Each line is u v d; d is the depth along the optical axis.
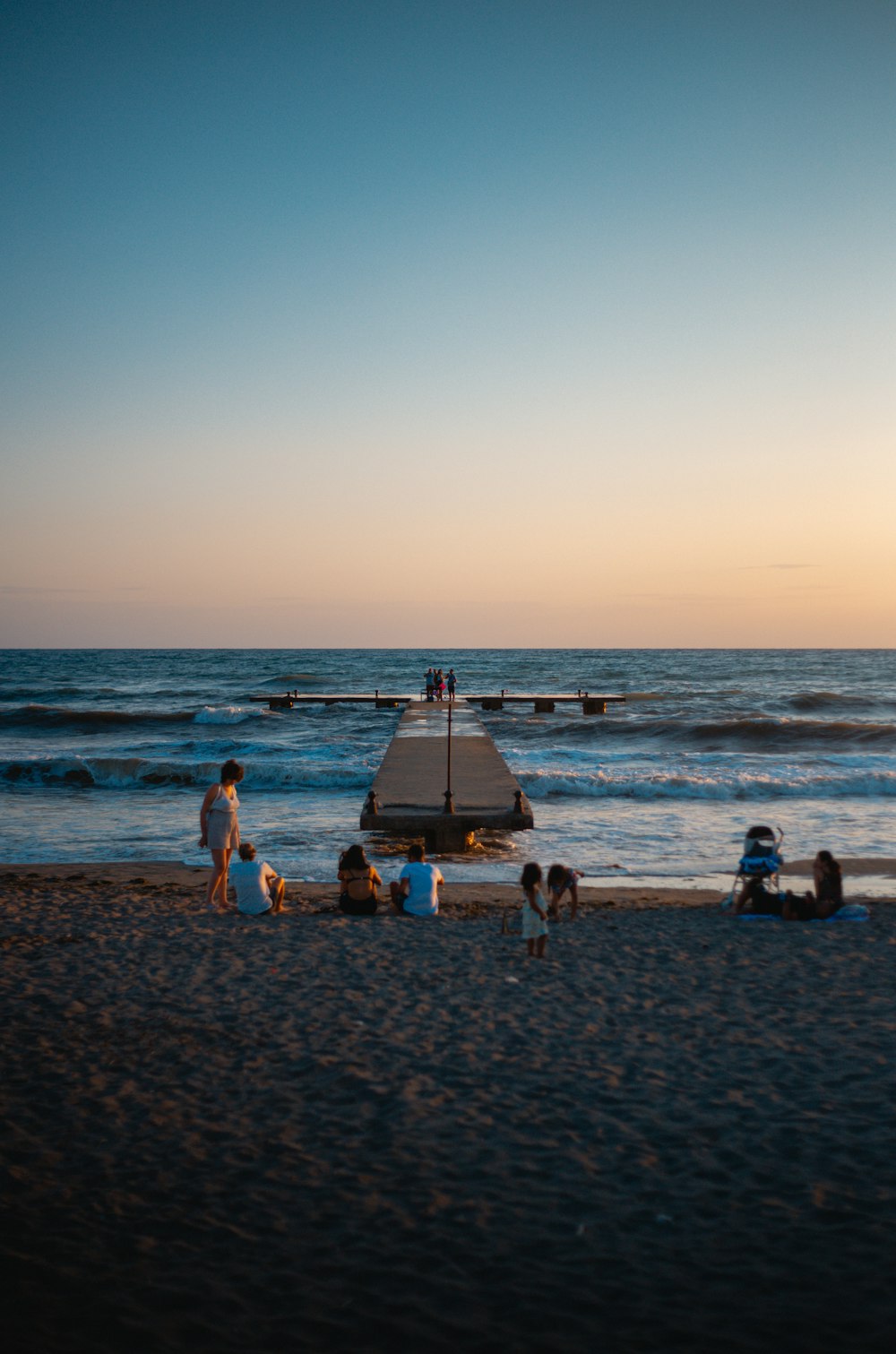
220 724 40.12
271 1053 6.18
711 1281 3.81
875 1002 7.27
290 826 18.05
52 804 20.98
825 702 50.41
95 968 8.06
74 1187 4.50
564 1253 4.01
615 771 24.19
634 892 13.00
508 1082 5.74
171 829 17.97
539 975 8.04
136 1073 5.84
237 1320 3.58
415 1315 3.62
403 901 10.55
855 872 14.23
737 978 7.97
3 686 71.25
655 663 113.12
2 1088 5.59
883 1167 4.68
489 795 17.00
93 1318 3.57
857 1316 3.59
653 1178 4.61
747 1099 5.49
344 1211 4.33
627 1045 6.36
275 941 9.10
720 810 19.83
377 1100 5.48
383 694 61.50
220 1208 4.34
